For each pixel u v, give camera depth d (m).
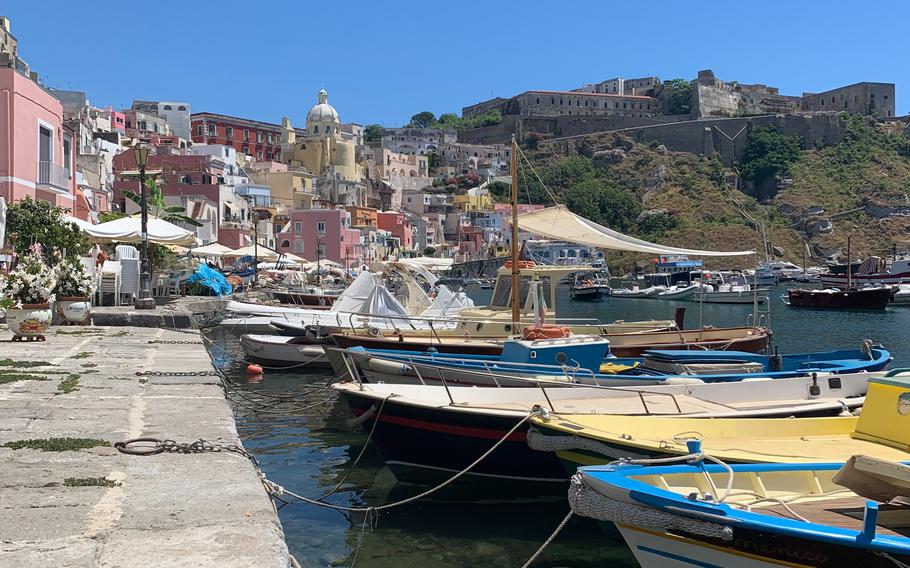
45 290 17.23
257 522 5.99
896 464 6.50
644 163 168.75
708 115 186.50
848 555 6.17
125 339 18.73
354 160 144.75
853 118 178.25
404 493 11.45
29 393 10.77
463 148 186.88
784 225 147.88
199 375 13.34
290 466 12.87
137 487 6.77
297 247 88.06
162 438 8.59
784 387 13.16
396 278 33.06
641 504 6.70
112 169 72.44
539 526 10.09
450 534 9.78
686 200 158.00
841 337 43.09
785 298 77.81
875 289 65.31
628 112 195.25
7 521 5.75
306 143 140.50
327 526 9.99
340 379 17.02
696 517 6.46
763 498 7.45
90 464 7.38
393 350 19.20
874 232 142.62
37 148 30.52
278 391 19.97
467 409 11.09
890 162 162.25
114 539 5.50
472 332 20.92
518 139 185.88
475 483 11.62
